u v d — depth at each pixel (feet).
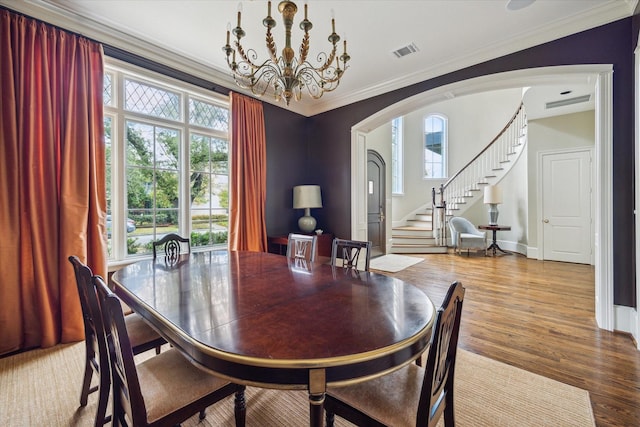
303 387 3.04
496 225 21.57
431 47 10.29
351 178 14.73
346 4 8.07
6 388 6.16
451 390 3.99
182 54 10.69
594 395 5.85
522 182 21.30
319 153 16.08
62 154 8.06
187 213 11.62
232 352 3.14
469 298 11.65
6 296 7.36
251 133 13.08
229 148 12.59
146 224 10.55
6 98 7.30
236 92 12.90
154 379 4.08
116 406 4.09
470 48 10.37
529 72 9.67
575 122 17.94
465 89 11.18
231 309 4.31
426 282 14.02
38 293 7.64
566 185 18.33
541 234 19.31
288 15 5.74
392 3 8.07
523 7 8.30
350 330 3.60
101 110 8.84
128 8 8.23
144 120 10.41
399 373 4.23
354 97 14.37
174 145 11.35
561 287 13.07
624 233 8.38
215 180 12.71
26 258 7.60
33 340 7.73
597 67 8.60
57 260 7.98
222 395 4.17
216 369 3.24
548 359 7.18
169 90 11.19
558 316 9.78
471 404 5.64
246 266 7.16
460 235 21.35
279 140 14.97
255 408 5.68
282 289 5.26
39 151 7.77
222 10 8.32
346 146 14.94
